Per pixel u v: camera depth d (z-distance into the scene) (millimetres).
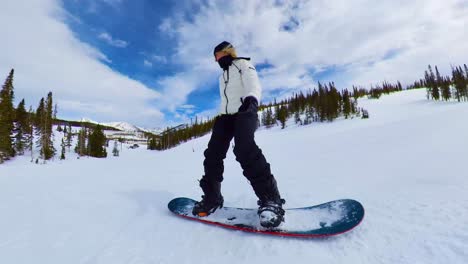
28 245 1381
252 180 1625
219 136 1867
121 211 2062
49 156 35625
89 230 1624
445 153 4031
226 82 1893
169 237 1501
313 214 1668
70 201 2396
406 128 10938
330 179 3193
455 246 1134
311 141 15766
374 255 1150
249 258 1211
